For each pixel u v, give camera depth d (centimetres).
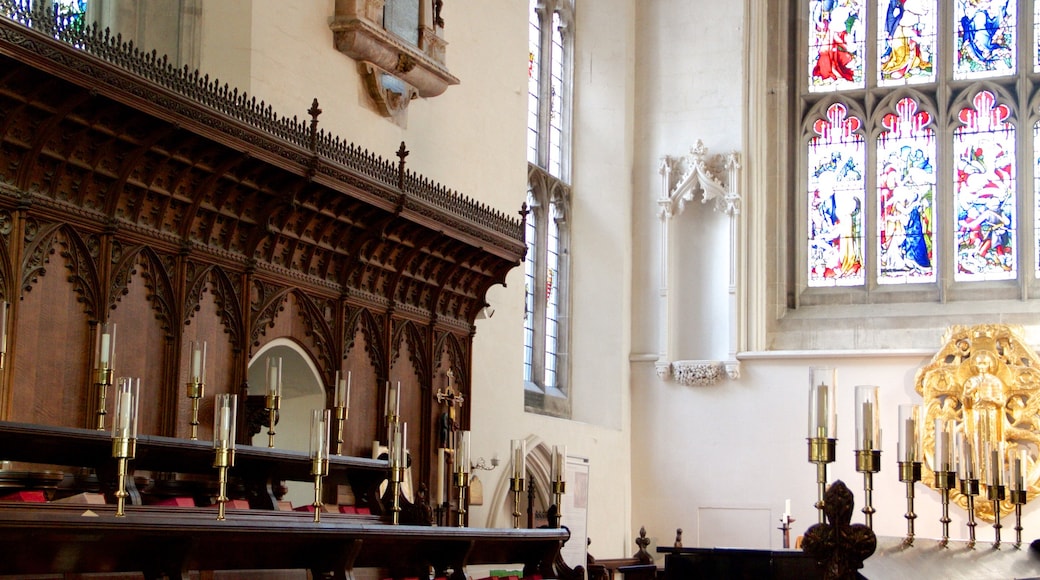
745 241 3073
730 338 3036
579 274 3106
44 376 1338
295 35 1838
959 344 2875
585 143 3153
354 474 1644
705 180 3083
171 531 938
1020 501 1716
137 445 1235
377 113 2025
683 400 3069
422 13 2094
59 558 898
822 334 3036
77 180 1385
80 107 1334
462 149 2283
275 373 1523
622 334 3062
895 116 3120
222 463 1105
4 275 1295
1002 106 3048
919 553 1233
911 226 3070
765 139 3128
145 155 1441
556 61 3111
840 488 962
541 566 1627
